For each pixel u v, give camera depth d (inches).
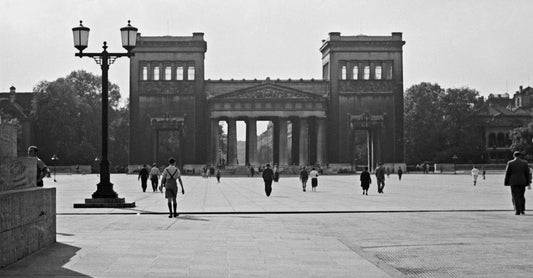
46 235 814.5
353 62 6678.2
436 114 7593.5
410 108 7736.2
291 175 5915.4
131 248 809.5
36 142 6875.0
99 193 1556.3
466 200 1862.7
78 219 1230.9
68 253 763.4
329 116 6668.3
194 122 6525.6
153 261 709.9
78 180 4082.2
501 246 830.5
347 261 713.6
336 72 6668.3
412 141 7637.8
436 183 3528.5
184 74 6555.1
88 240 888.9
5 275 621.3
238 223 1158.3
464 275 630.5
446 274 636.1
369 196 2150.6
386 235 961.5
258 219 1245.7
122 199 1562.5
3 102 6948.8
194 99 6540.4
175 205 1290.6
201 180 4448.8
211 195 2245.3
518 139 7288.4
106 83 1593.3
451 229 1038.4
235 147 6643.7
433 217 1275.8
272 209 1501.0
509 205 1610.5
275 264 693.3
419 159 7613.2
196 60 6565.0
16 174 738.8
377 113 6638.8
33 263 692.1
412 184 3373.5
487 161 7726.4
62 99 6830.7
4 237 663.1
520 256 748.0
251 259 726.5
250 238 921.5
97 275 625.0
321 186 3206.2
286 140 6584.6
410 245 845.8
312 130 6973.4
